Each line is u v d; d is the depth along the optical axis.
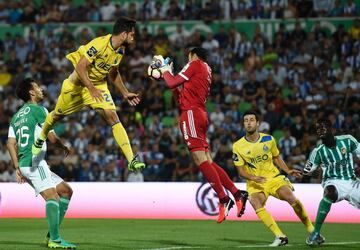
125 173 46.94
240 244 25.06
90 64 22.09
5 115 54.47
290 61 55.91
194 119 22.83
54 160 46.84
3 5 63.88
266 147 26.12
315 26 56.75
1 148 50.66
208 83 23.22
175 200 38.72
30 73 57.88
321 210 24.27
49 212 23.05
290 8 58.78
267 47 57.06
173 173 46.22
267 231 30.59
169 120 52.44
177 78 22.77
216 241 26.16
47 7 63.03
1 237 27.22
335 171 24.66
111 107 22.72
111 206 39.16
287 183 26.11
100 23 61.62
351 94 50.66
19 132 23.41
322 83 53.16
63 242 23.02
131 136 48.62
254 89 53.22
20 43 60.88
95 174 47.31
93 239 26.77
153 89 54.22
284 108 51.00
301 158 45.50
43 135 23.09
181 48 58.03
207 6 60.12
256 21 59.16
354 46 54.94
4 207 39.28
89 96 22.69
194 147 22.97
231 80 54.94
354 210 36.22
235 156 26.31
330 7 58.25
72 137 50.53
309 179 44.44
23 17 62.88
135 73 56.72
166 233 29.53
